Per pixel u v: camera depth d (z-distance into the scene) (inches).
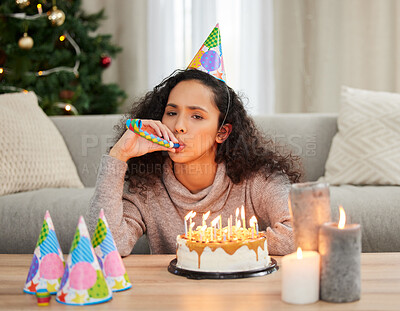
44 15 121.6
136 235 53.0
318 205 34.6
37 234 71.2
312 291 33.3
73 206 71.9
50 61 123.2
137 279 39.6
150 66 143.0
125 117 67.4
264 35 140.7
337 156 87.0
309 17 140.3
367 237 70.5
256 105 141.5
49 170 85.4
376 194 73.3
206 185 56.0
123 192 55.2
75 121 96.0
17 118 86.7
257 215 56.2
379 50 138.5
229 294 35.4
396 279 38.0
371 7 138.6
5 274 41.9
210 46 55.5
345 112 90.1
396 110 86.1
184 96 51.5
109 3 143.2
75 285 34.1
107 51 131.9
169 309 32.6
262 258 41.1
